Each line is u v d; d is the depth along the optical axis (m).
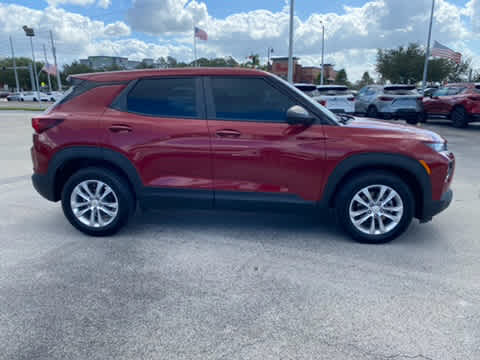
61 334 2.35
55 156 3.75
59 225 4.24
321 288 2.88
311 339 2.30
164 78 3.68
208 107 3.61
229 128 3.54
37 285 2.93
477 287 2.89
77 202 3.88
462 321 2.47
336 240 3.79
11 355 2.17
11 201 5.14
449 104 13.71
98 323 2.46
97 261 3.34
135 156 3.65
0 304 2.67
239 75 3.60
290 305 2.66
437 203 3.51
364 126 3.58
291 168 3.52
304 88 13.63
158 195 3.71
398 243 3.71
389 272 3.12
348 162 3.45
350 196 3.56
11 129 14.17
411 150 3.39
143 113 3.69
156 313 2.57
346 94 14.59
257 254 3.47
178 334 2.35
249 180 3.60
